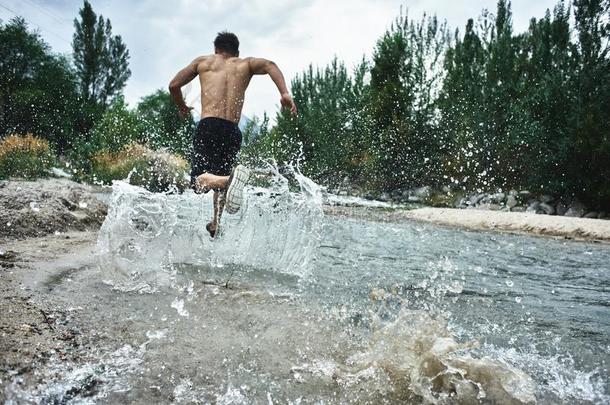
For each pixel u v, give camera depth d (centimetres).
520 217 870
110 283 217
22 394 107
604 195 1243
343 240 488
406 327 158
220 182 288
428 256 398
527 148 1437
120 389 117
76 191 432
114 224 233
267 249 297
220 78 334
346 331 174
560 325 198
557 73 1459
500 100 1546
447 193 1577
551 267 382
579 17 1441
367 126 1878
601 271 367
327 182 1812
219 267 275
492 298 246
